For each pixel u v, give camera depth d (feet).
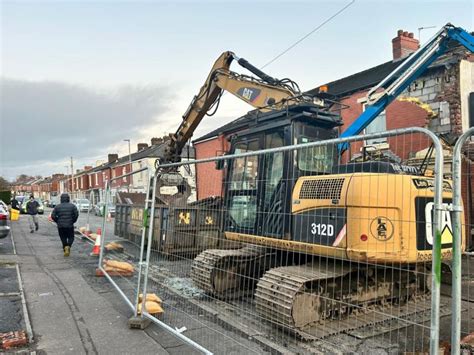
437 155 8.50
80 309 18.84
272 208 19.29
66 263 30.91
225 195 22.74
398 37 49.39
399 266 16.35
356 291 18.01
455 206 8.01
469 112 36.47
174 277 25.32
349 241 15.10
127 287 23.02
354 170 17.99
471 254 16.19
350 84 50.78
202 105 34.27
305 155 19.76
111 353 14.03
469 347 12.35
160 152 123.03
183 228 26.37
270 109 26.30
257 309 17.28
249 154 13.96
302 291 15.89
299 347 14.87
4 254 34.37
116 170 148.87
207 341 15.12
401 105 40.57
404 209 15.15
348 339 15.61
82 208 68.80
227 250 21.89
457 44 37.11
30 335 15.38
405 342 14.96
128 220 40.52
